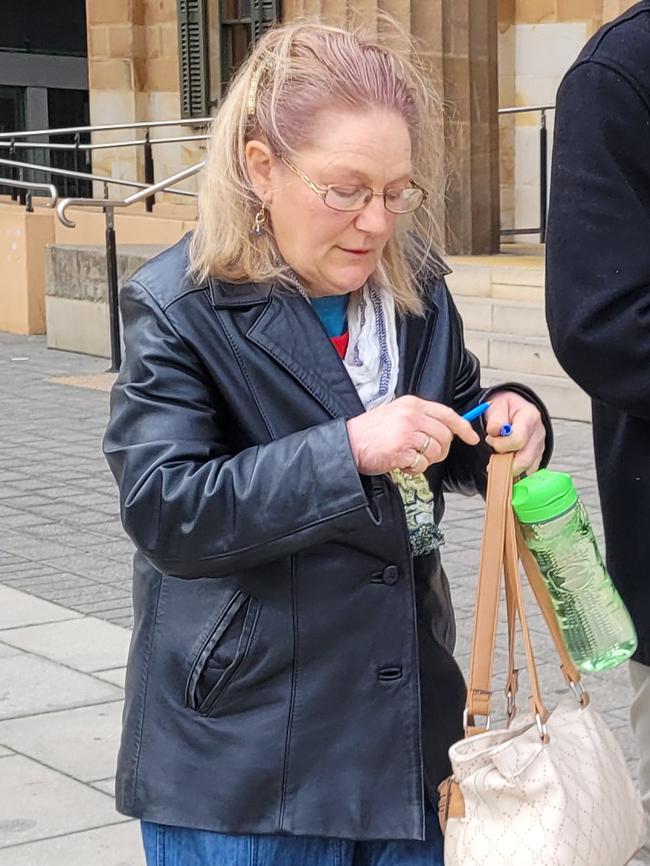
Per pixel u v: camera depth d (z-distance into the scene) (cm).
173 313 195
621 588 260
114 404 196
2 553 632
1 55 2464
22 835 358
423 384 208
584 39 1428
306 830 196
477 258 1108
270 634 196
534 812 184
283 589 196
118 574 597
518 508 197
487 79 1155
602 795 187
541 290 979
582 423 869
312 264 193
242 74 195
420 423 184
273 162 190
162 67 1688
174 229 1371
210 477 186
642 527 255
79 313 1241
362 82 187
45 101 2520
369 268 194
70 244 1331
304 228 190
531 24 1460
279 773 196
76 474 788
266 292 197
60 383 1092
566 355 243
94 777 392
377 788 198
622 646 204
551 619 203
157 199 1667
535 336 938
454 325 216
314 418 196
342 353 204
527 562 202
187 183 1645
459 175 1140
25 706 444
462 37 1134
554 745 188
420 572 208
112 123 1719
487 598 194
